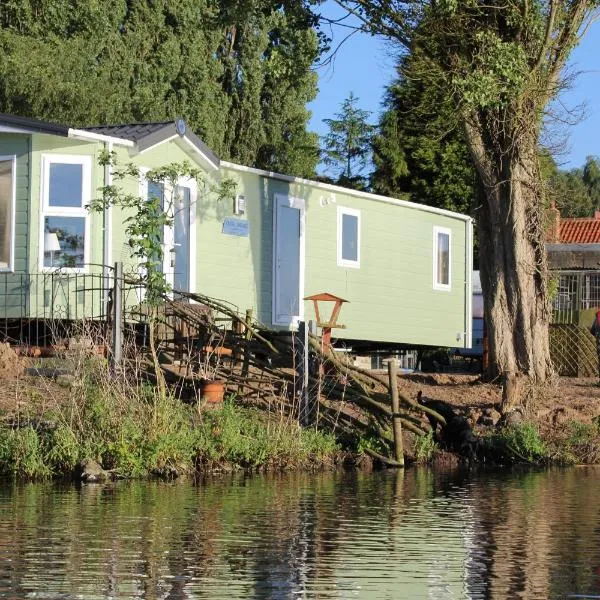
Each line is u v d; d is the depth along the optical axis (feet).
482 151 81.71
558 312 145.69
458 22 77.71
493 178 81.61
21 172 73.20
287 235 89.61
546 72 79.71
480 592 29.91
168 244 77.92
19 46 127.54
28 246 72.95
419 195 167.02
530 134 81.05
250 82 171.42
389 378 61.11
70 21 144.15
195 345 66.54
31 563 32.30
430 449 63.41
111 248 74.13
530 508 45.14
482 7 77.51
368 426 62.39
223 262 83.51
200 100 158.81
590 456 65.46
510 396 70.64
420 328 103.60
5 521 39.01
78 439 52.31
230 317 69.36
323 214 93.30
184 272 80.02
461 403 73.20
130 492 46.88
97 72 139.23
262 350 65.05
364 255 97.55
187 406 59.21
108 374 55.77
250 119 171.83
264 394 63.67
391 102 167.94
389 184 168.45
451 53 79.20
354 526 39.58
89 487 48.37
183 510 42.09
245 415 60.64
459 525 40.40
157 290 67.62
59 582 30.01
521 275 81.61
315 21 84.23
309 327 63.87
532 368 81.41
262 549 34.94
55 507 42.29
